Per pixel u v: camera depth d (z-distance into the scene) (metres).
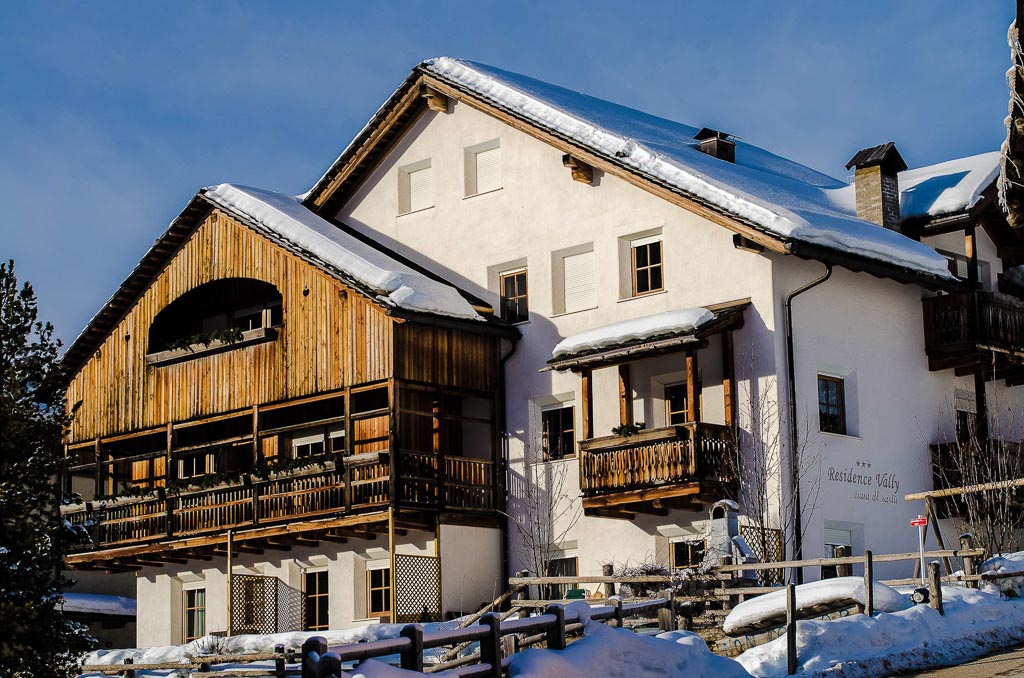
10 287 18.34
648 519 27.94
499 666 14.77
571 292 30.06
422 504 28.38
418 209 32.78
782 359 26.55
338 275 29.22
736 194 27.02
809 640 18.31
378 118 33.00
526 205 30.81
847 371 27.84
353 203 34.06
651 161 28.50
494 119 31.64
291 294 30.30
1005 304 29.34
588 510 27.70
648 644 16.33
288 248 30.27
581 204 29.88
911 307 29.36
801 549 25.98
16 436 17.80
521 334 30.39
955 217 29.59
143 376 32.94
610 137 29.28
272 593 31.14
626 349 26.89
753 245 26.84
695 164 29.30
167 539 31.88
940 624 19.39
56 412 18.42
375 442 29.64
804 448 26.53
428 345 29.05
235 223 31.59
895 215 30.20
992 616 20.12
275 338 30.42
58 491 18.30
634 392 28.31
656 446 26.61
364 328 28.88
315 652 12.84
